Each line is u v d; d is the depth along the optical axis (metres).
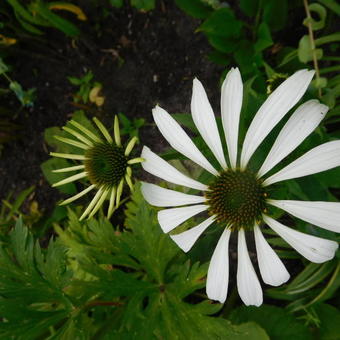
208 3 0.25
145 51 0.31
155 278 0.22
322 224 0.15
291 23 0.26
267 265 0.17
